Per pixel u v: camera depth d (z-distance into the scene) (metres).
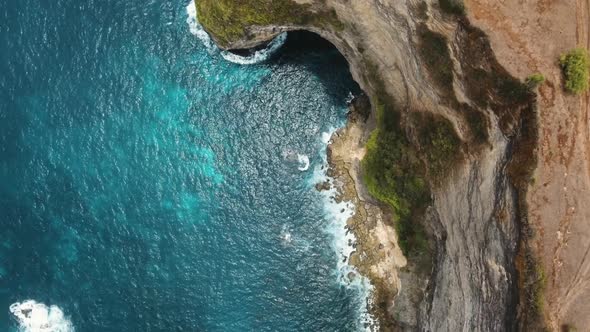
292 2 44.34
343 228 51.72
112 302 52.09
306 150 53.41
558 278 32.50
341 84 52.88
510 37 33.56
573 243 32.38
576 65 32.16
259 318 51.97
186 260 52.75
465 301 38.69
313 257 52.22
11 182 53.91
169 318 51.88
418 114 41.22
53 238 53.16
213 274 52.53
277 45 53.69
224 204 53.69
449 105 37.88
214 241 53.09
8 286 52.47
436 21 36.16
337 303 51.47
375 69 44.97
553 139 32.47
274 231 52.97
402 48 40.72
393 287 49.50
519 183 32.69
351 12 42.66
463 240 38.09
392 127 44.56
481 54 34.28
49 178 53.94
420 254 44.97
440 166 39.72
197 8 51.34
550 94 32.59
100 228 53.19
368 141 47.28
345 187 51.84
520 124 33.12
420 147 41.53
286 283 52.22
